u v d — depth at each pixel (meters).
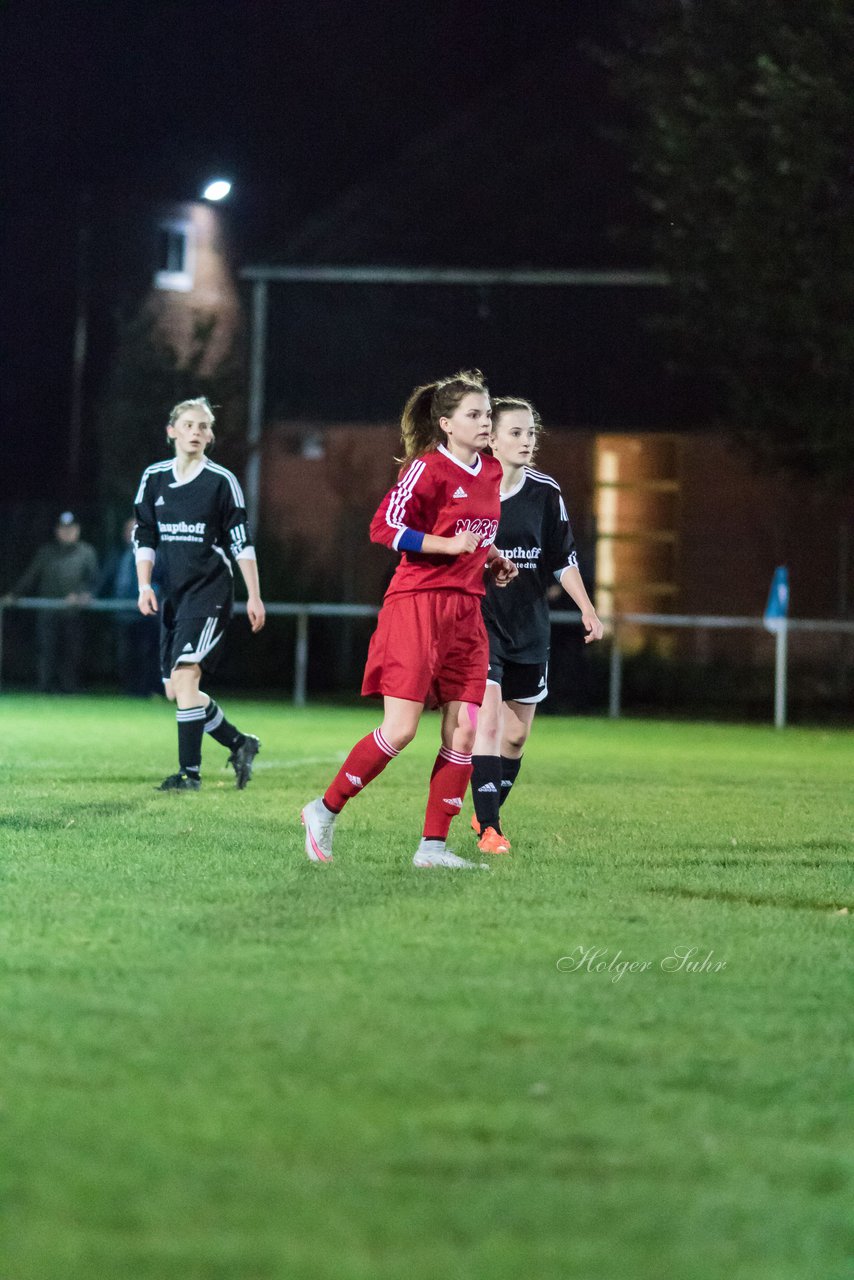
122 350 82.62
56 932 14.87
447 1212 8.14
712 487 80.12
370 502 83.62
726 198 65.00
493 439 23.45
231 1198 8.27
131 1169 8.66
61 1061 10.62
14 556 72.88
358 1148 9.02
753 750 45.06
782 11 62.38
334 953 14.20
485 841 21.81
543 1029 11.71
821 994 13.11
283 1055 10.83
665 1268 7.57
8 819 23.78
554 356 82.56
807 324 62.53
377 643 19.70
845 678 72.00
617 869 20.20
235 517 28.88
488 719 22.41
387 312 84.56
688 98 64.19
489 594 23.44
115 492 80.12
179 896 17.02
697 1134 9.41
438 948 14.52
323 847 19.91
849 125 61.06
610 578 80.56
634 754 42.62
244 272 85.06
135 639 63.31
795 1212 8.26
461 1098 9.98
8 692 66.19
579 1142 9.22
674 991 13.09
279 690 70.38
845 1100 10.16
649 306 81.75
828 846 23.12
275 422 84.81
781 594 57.75
